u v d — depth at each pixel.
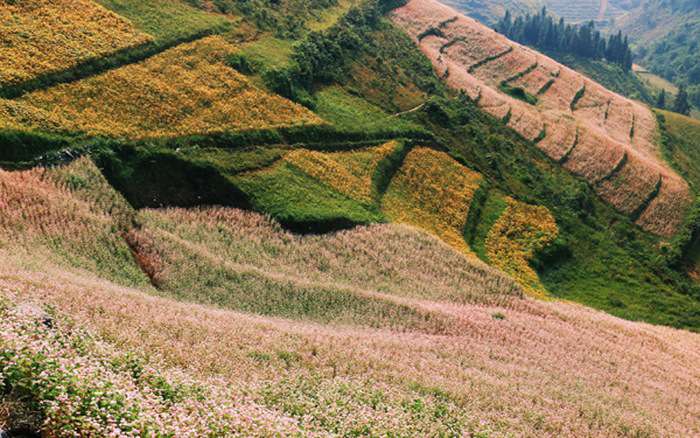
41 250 44.28
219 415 16.84
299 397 24.12
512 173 108.62
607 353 55.16
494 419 29.36
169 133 71.06
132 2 91.94
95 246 48.69
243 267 55.38
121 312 28.92
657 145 143.25
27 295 25.31
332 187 78.75
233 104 82.31
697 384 53.56
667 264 100.81
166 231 57.31
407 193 89.12
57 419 13.98
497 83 144.38
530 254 89.31
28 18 75.94
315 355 33.81
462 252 79.50
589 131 130.75
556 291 85.81
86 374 16.02
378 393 27.61
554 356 49.34
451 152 103.88
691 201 118.75
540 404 34.56
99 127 66.00
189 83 81.50
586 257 95.88
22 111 62.28
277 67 94.19
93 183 58.31
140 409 15.19
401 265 68.31
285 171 76.38
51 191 54.16
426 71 129.12
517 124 125.44
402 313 53.53
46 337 18.17
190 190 66.12
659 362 57.59
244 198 68.25
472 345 47.06
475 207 93.81
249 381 24.92
